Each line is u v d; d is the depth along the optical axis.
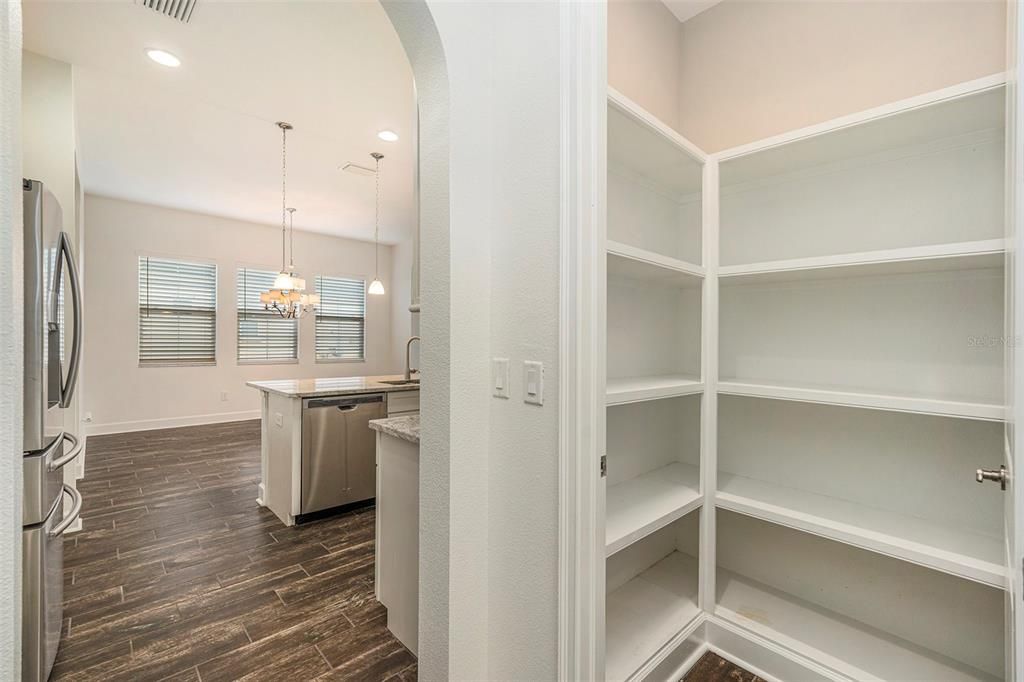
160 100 3.18
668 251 2.07
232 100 3.19
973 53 1.44
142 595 2.13
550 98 1.20
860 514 1.55
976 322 1.46
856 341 1.69
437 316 1.29
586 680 1.12
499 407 1.32
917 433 1.56
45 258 1.48
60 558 1.75
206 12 2.31
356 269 7.76
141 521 3.01
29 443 1.44
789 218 1.85
